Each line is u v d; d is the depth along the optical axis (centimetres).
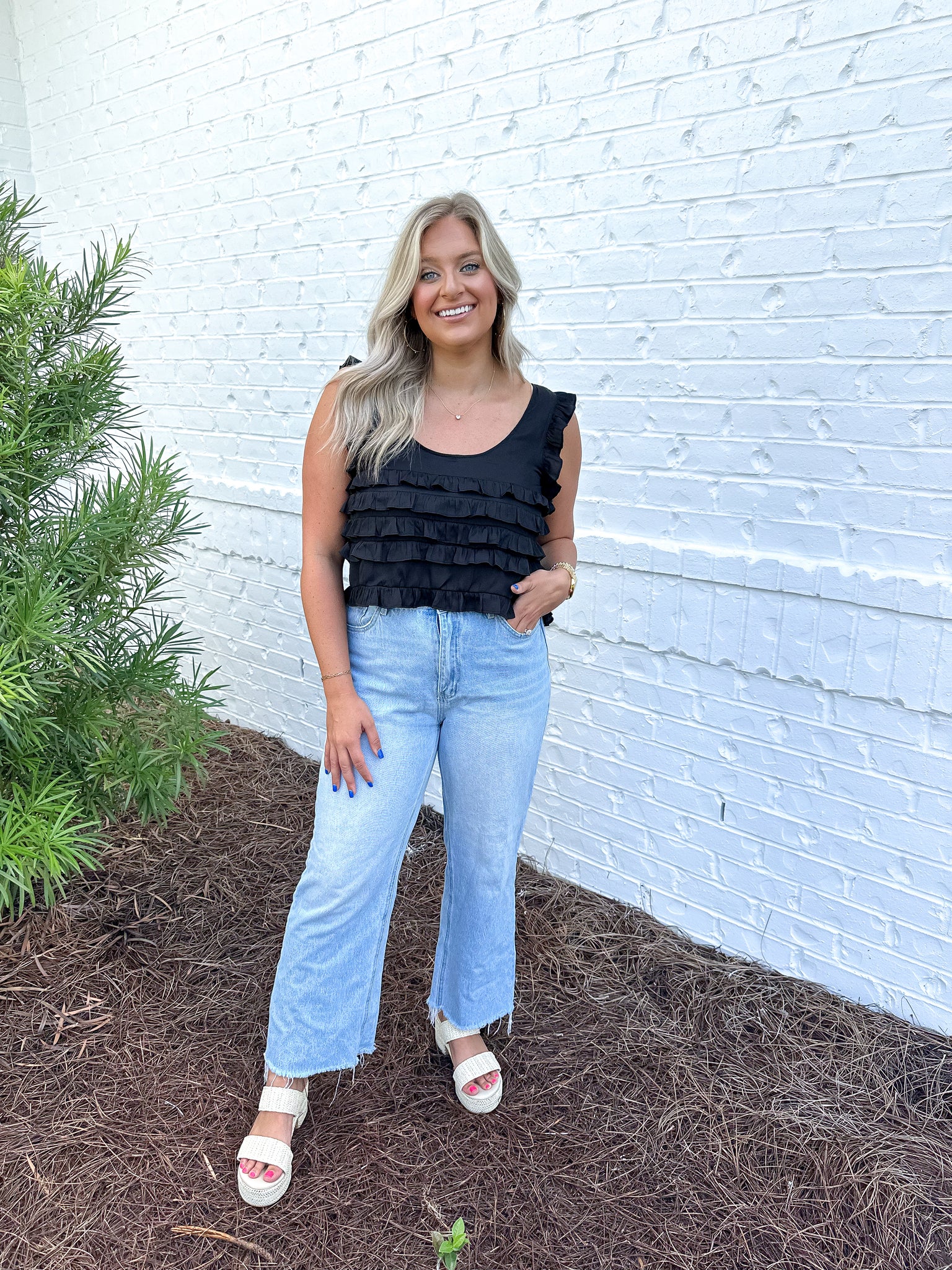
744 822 238
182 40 346
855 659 208
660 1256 163
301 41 299
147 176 384
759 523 220
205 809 324
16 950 237
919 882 209
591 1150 185
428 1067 205
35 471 228
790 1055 210
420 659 159
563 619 267
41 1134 182
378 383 161
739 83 203
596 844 276
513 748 168
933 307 186
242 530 373
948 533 192
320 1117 190
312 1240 164
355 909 168
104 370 229
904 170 184
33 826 207
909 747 205
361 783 166
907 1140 187
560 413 170
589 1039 215
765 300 209
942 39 175
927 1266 161
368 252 297
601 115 228
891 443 197
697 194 215
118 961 236
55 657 221
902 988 216
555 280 248
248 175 333
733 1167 181
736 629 228
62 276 449
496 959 188
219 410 374
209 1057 205
